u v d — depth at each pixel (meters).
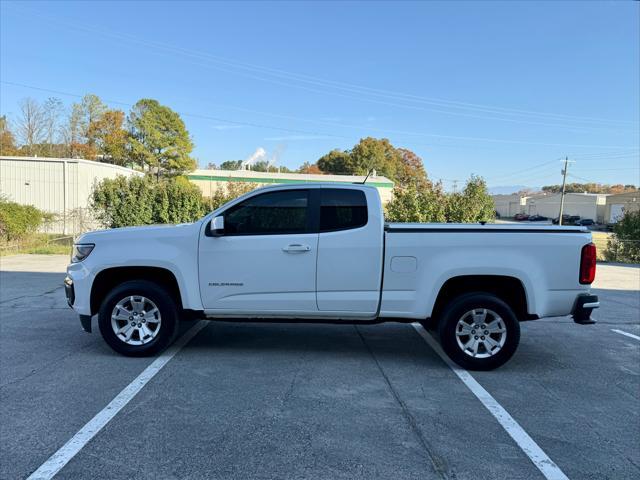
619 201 71.56
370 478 3.12
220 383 4.72
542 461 3.38
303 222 5.32
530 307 5.11
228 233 5.34
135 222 18.48
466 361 5.18
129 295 5.37
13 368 5.07
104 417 3.92
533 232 5.13
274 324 7.28
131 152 55.88
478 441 3.64
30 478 3.05
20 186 24.98
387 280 5.20
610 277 14.52
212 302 5.35
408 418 4.02
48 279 11.23
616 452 3.53
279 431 3.73
